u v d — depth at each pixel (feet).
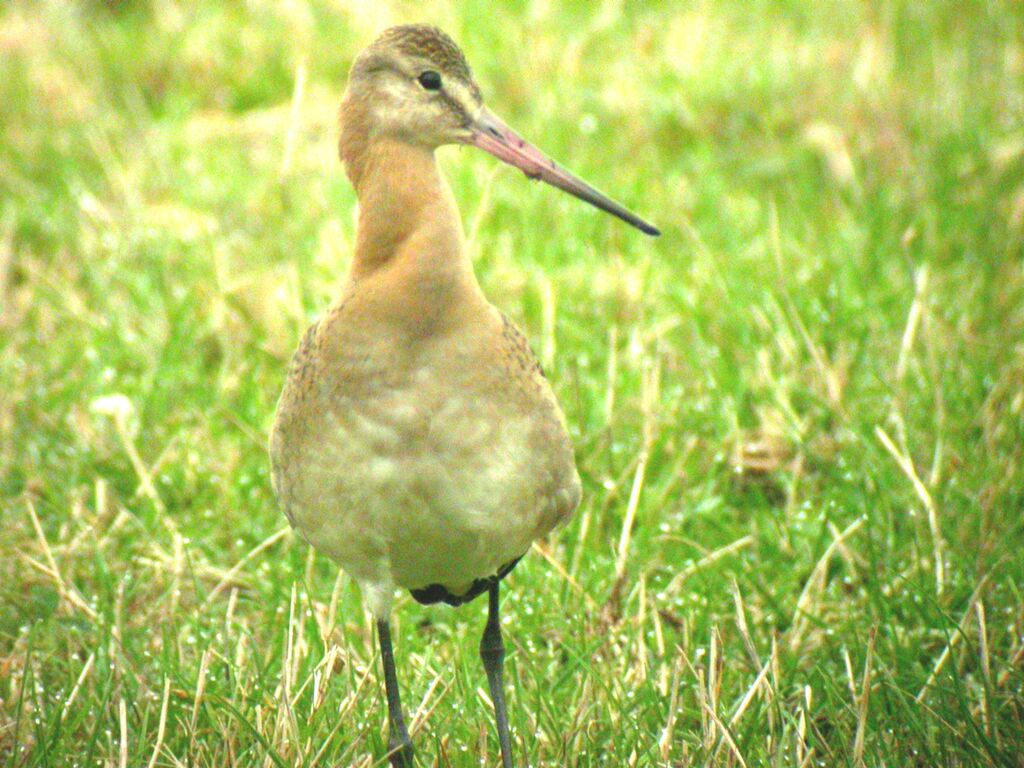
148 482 32.76
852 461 32.78
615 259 39.81
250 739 24.94
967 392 34.09
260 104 50.83
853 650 27.58
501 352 22.47
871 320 37.22
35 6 56.18
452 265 22.18
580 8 54.39
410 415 21.85
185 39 53.78
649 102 48.21
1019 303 37.58
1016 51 49.52
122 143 47.37
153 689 27.09
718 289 38.50
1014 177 43.04
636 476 30.68
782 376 34.86
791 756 25.12
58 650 28.73
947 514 30.86
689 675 26.96
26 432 35.27
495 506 22.53
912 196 42.55
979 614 25.81
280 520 32.68
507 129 23.89
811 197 43.11
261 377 36.70
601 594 29.84
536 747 25.45
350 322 22.06
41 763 24.39
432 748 25.32
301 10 54.54
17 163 46.60
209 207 44.01
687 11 53.83
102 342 38.11
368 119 22.95
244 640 28.07
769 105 47.96
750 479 33.60
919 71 48.57
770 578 30.37
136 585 29.94
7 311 40.06
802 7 53.62
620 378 35.65
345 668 27.12
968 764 24.23
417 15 53.06
